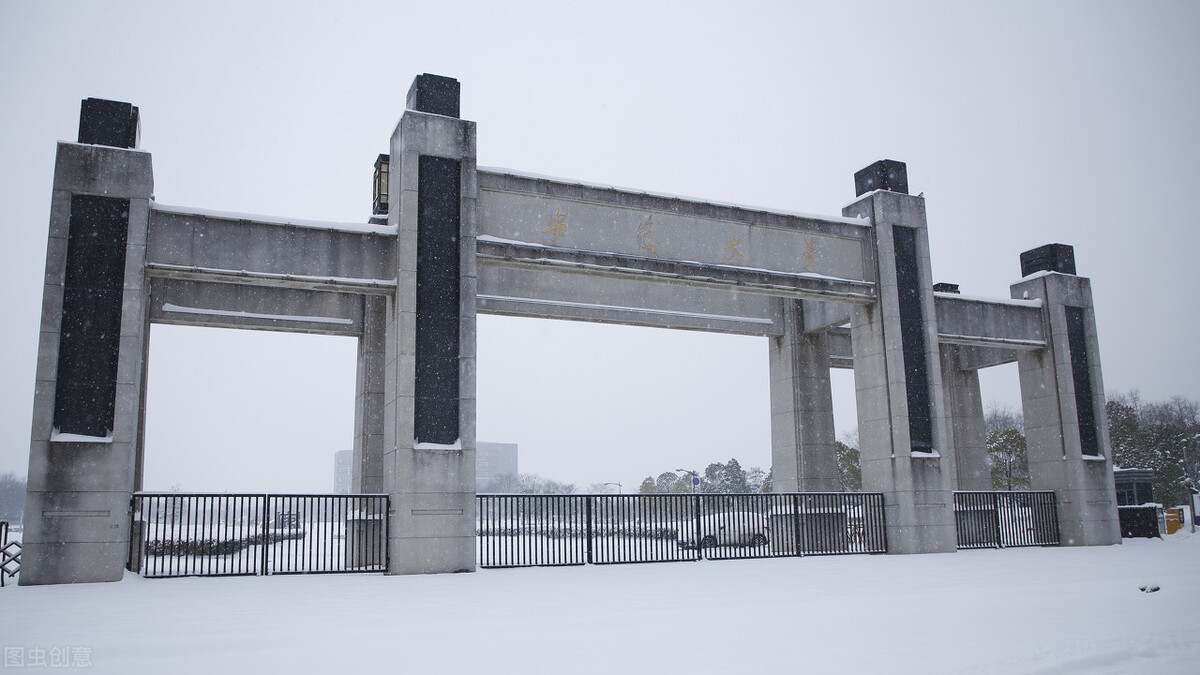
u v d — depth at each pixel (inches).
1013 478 2182.6
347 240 779.4
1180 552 951.0
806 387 1113.4
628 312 1019.9
